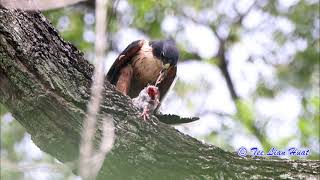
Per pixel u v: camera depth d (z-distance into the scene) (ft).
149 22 65.00
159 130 27.43
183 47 67.92
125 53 40.65
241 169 27.07
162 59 40.88
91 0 57.41
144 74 41.09
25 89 25.96
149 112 28.94
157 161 26.73
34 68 26.07
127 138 26.76
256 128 54.90
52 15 55.98
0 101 26.68
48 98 26.04
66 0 24.26
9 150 53.72
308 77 64.18
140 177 26.73
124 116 27.30
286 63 66.85
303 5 67.62
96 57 18.01
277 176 26.99
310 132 52.80
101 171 26.66
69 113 26.20
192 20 68.64
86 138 19.04
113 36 58.49
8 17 25.96
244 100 57.31
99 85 19.51
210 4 69.26
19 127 55.47
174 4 66.08
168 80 41.75
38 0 25.38
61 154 26.66
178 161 26.84
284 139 52.39
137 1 63.00
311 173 27.14
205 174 26.84
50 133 26.37
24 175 32.53
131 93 41.86
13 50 25.73
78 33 60.18
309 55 65.51
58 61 26.78
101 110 26.89
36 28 26.76
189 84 63.77
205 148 27.48
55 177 36.14
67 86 26.50
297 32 66.90
